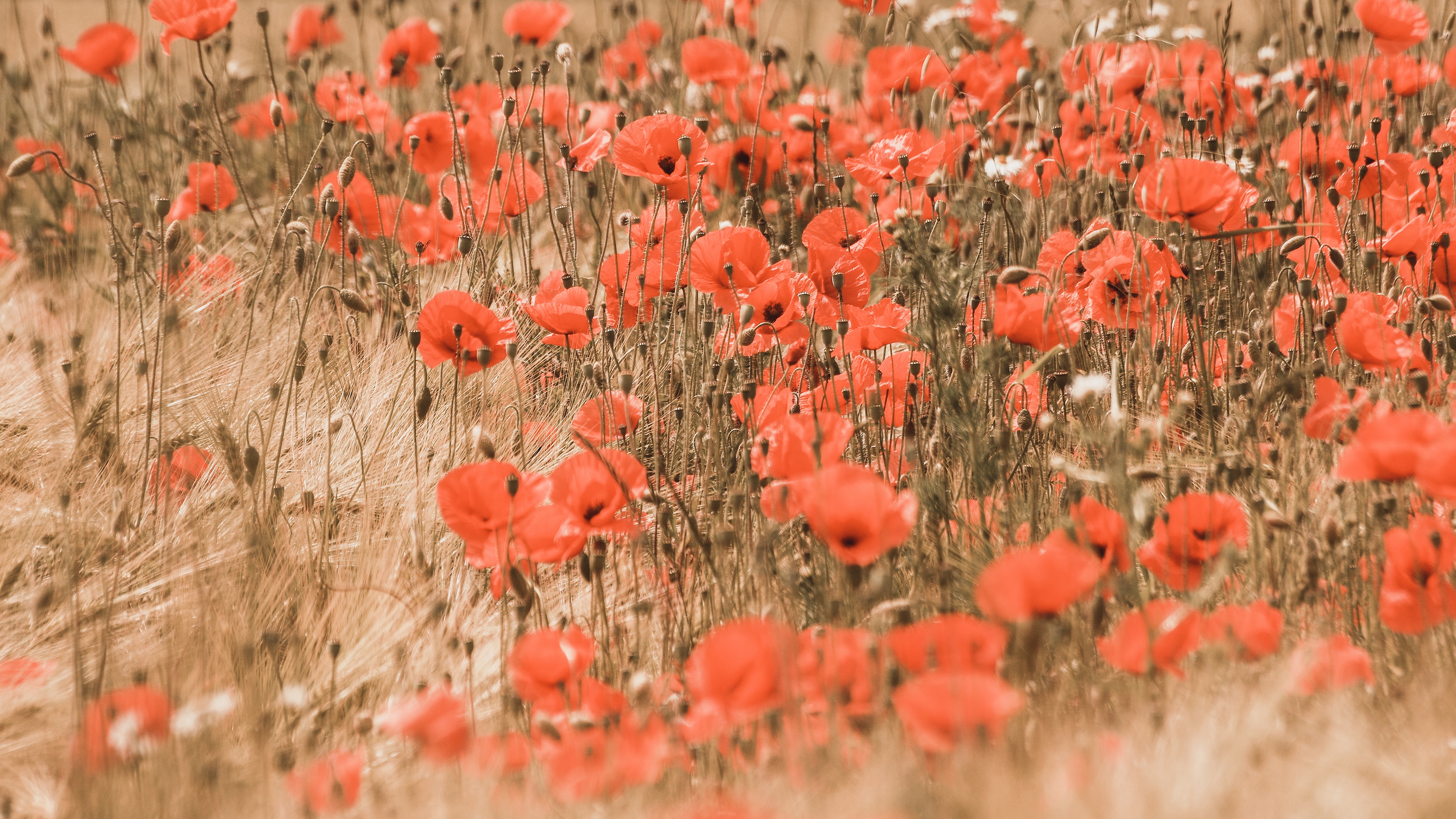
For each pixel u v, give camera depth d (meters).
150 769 3.64
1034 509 3.83
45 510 3.90
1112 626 3.74
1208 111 4.27
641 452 4.00
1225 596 3.76
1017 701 3.56
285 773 3.66
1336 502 3.77
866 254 3.98
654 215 3.97
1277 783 3.57
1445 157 4.11
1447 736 3.61
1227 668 3.66
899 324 3.93
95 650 3.77
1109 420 3.83
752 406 3.88
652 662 3.79
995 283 3.97
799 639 3.67
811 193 4.31
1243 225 4.04
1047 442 3.94
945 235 4.07
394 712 3.61
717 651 3.59
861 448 3.93
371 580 3.84
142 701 3.65
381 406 4.05
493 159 4.26
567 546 3.73
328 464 3.92
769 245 4.09
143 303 4.11
